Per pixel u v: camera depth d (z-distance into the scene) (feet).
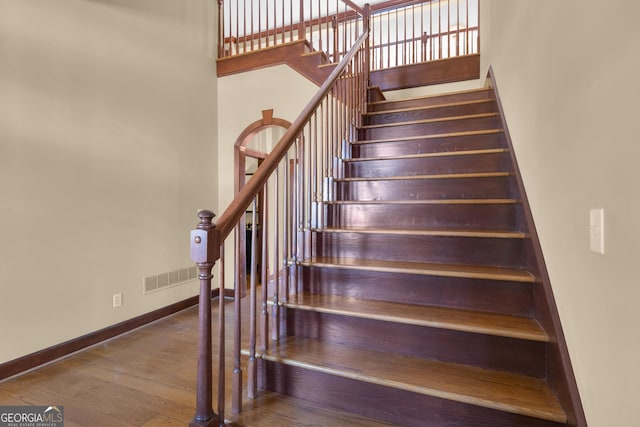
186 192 11.82
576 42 3.59
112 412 5.76
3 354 6.99
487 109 9.42
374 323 5.38
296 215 6.57
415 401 4.48
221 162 13.34
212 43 13.15
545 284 4.50
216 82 13.33
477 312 5.34
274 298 5.81
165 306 10.89
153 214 10.55
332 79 8.30
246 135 13.06
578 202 3.55
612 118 2.86
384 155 9.41
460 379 4.50
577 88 3.57
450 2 18.02
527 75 5.58
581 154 3.47
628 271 2.61
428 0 16.37
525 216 5.60
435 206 7.01
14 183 7.25
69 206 8.27
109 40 9.30
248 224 18.42
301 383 5.11
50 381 6.84
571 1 3.72
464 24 20.01
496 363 4.75
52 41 7.98
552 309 4.25
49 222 7.86
